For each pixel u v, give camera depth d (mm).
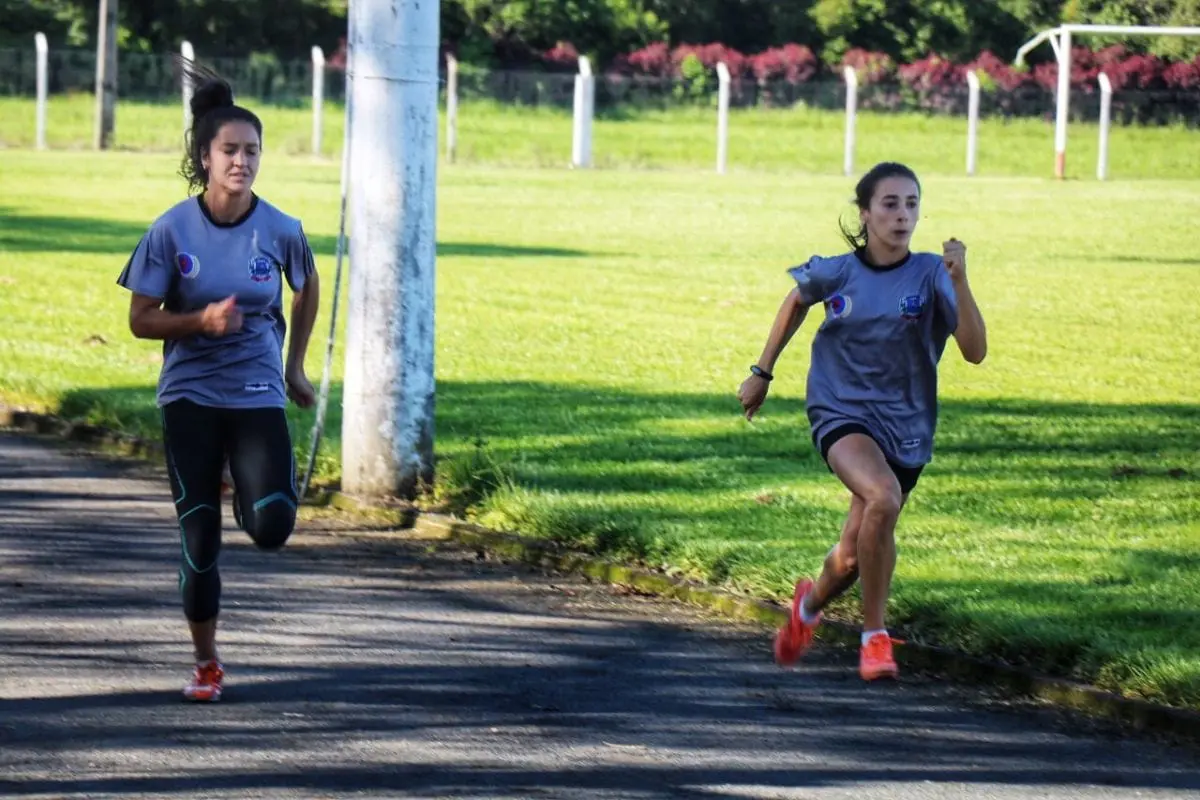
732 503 19625
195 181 12984
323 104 99438
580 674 14000
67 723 12258
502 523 18672
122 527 18391
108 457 21984
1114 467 22531
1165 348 33906
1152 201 71750
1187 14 114125
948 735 12781
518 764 11797
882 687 13938
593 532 17844
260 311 12844
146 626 14820
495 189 70250
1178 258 50969
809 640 14133
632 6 118500
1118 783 11836
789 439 23719
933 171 90062
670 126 100562
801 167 88875
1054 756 12375
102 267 40875
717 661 14516
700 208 63875
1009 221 61875
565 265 45125
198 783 11180
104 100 84062
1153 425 25828
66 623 14812
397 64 18719
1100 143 86750
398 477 19531
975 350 13008
